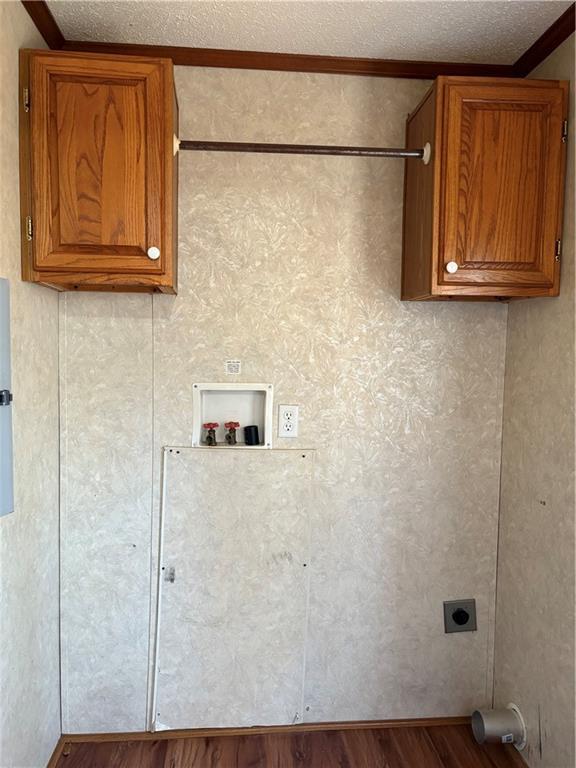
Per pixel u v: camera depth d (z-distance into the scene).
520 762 1.96
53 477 1.93
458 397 2.12
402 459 2.11
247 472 2.05
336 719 2.14
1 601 1.47
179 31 1.79
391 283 2.06
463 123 1.71
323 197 2.02
